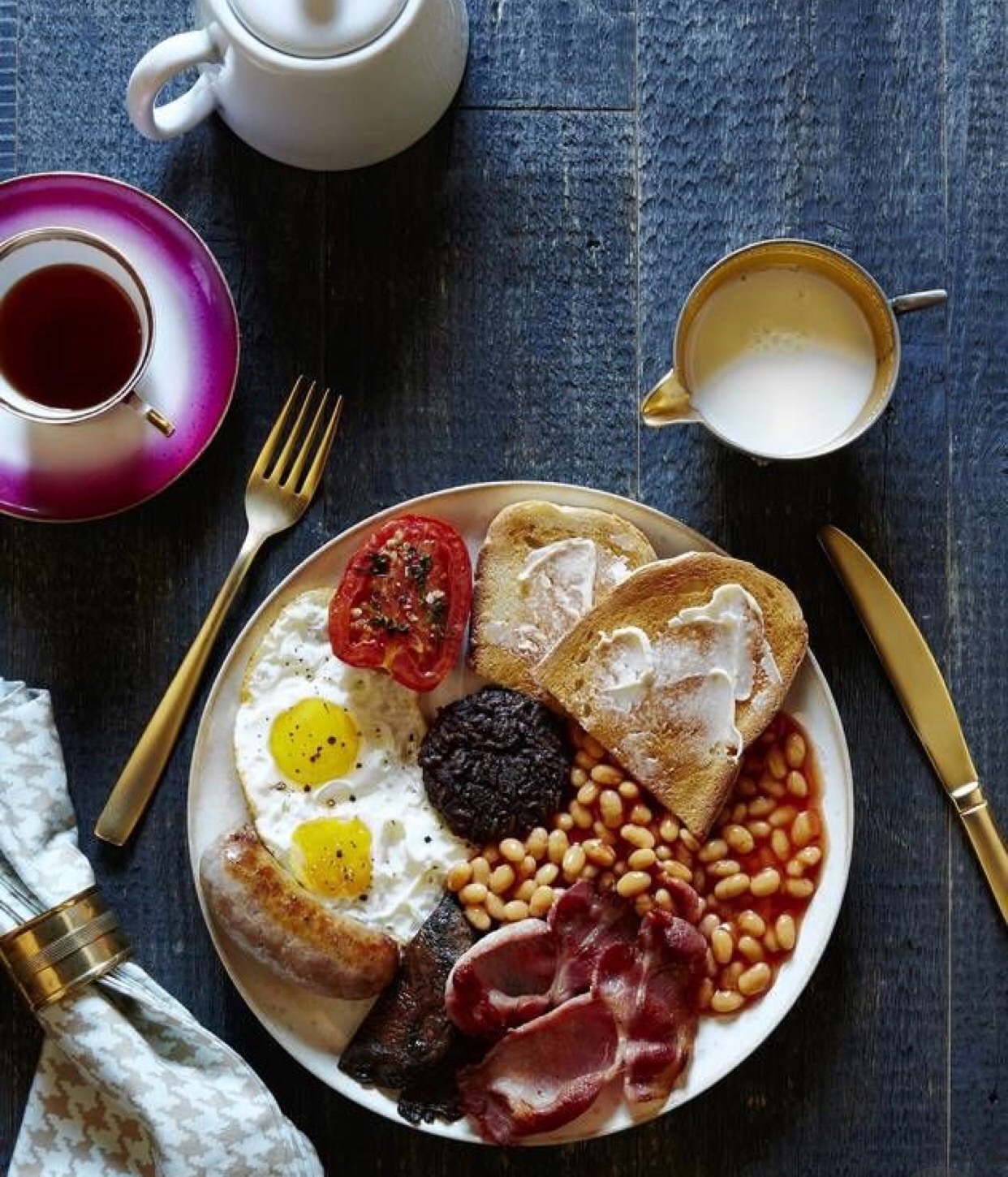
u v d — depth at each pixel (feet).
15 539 3.01
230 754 2.89
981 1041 2.97
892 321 2.83
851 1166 2.96
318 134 2.84
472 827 2.86
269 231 3.02
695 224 3.02
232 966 2.84
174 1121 2.80
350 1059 2.83
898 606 2.97
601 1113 2.82
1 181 3.01
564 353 3.02
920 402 3.02
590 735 2.87
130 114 2.83
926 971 2.98
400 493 3.01
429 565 2.85
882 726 2.99
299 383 2.99
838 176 3.03
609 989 2.82
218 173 3.02
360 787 2.89
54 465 2.92
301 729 2.87
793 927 2.86
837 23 3.02
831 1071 2.97
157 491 2.92
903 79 3.02
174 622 3.00
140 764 2.95
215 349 2.94
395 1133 2.97
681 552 2.91
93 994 2.84
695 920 2.85
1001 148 3.02
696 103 3.03
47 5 3.02
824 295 2.89
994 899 2.97
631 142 3.03
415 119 2.89
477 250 3.02
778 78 3.03
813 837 2.88
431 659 2.87
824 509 3.01
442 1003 2.82
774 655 2.86
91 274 2.86
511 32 3.02
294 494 2.98
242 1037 2.97
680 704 2.85
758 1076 2.97
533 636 2.90
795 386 2.88
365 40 2.72
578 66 3.03
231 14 2.72
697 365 2.89
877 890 2.98
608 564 2.90
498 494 2.90
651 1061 2.79
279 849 2.85
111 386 2.88
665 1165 2.96
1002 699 3.00
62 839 2.91
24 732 2.90
